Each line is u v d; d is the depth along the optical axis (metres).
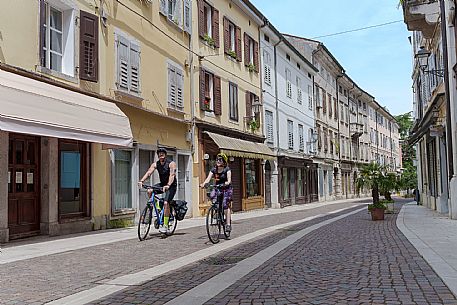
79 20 12.85
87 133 11.14
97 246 9.85
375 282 6.09
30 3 11.07
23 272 7.02
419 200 30.42
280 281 6.29
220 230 10.76
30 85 10.31
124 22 15.14
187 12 20.03
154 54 17.09
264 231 13.27
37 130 9.54
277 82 31.47
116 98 14.54
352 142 54.38
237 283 6.20
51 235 11.74
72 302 5.29
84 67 12.88
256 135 27.05
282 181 31.83
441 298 5.20
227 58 24.19
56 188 12.01
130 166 15.63
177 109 18.77
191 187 19.78
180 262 7.85
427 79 22.56
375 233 12.31
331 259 8.05
